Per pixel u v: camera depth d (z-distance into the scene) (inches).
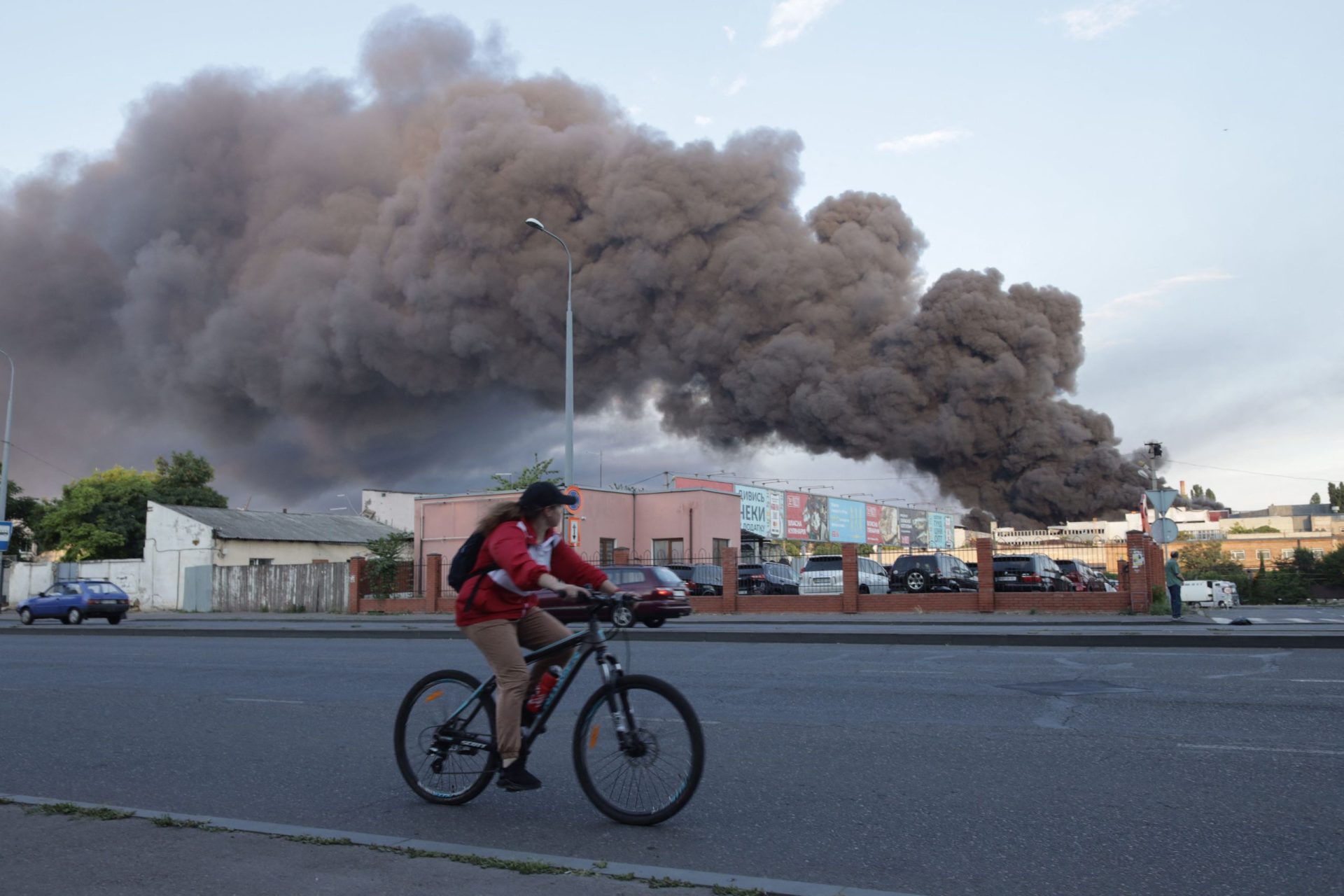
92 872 157.2
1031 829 178.5
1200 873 152.9
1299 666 404.8
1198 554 2536.9
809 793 208.1
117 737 299.1
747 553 1606.8
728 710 317.1
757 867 160.7
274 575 1455.5
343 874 154.1
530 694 196.2
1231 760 227.9
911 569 1156.5
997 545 2161.7
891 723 286.0
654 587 831.1
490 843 177.3
